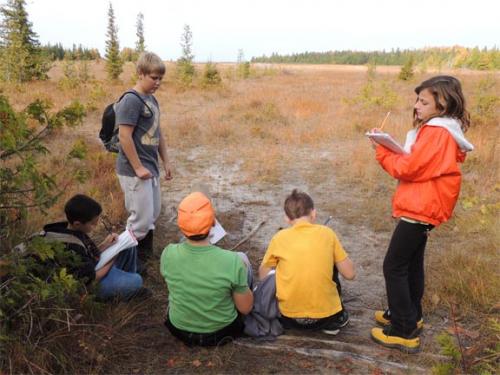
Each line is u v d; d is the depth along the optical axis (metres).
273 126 11.08
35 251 2.66
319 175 7.23
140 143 3.71
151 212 3.86
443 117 2.51
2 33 22.72
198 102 16.66
